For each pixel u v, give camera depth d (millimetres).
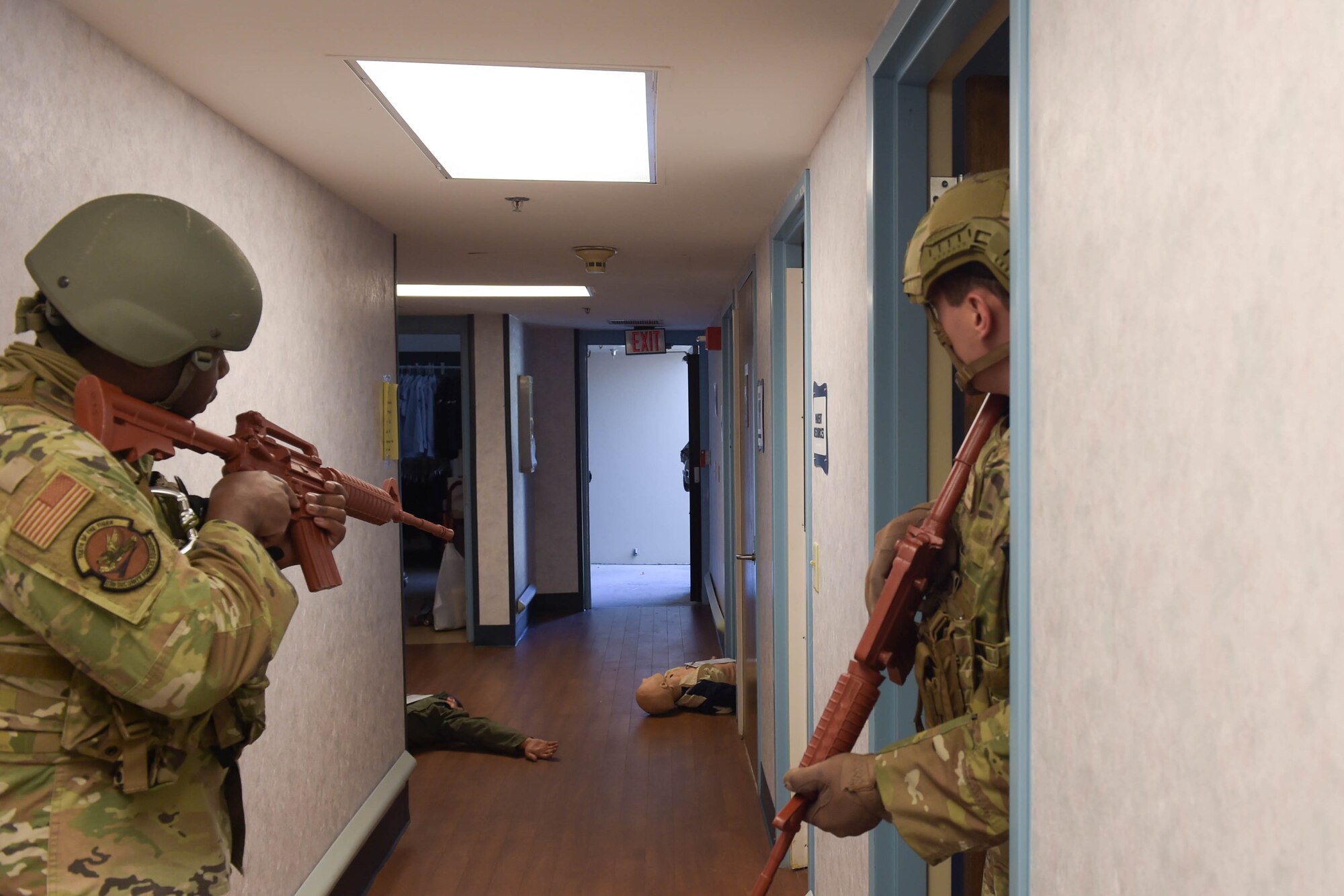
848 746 1270
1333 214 518
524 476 7602
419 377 8883
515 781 4234
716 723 5031
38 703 1109
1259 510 588
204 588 1123
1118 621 776
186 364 1285
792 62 1930
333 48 1833
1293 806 559
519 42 1816
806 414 2744
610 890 3217
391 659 3650
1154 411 714
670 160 2662
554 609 8000
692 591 8359
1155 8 708
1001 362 1125
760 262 3828
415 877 3318
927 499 1849
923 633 1244
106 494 1080
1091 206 824
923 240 1144
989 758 1052
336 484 1515
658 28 1759
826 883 2619
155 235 1230
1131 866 757
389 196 3084
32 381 1180
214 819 1292
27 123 1526
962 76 1883
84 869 1115
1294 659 556
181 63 1902
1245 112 597
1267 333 578
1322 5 523
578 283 5199
